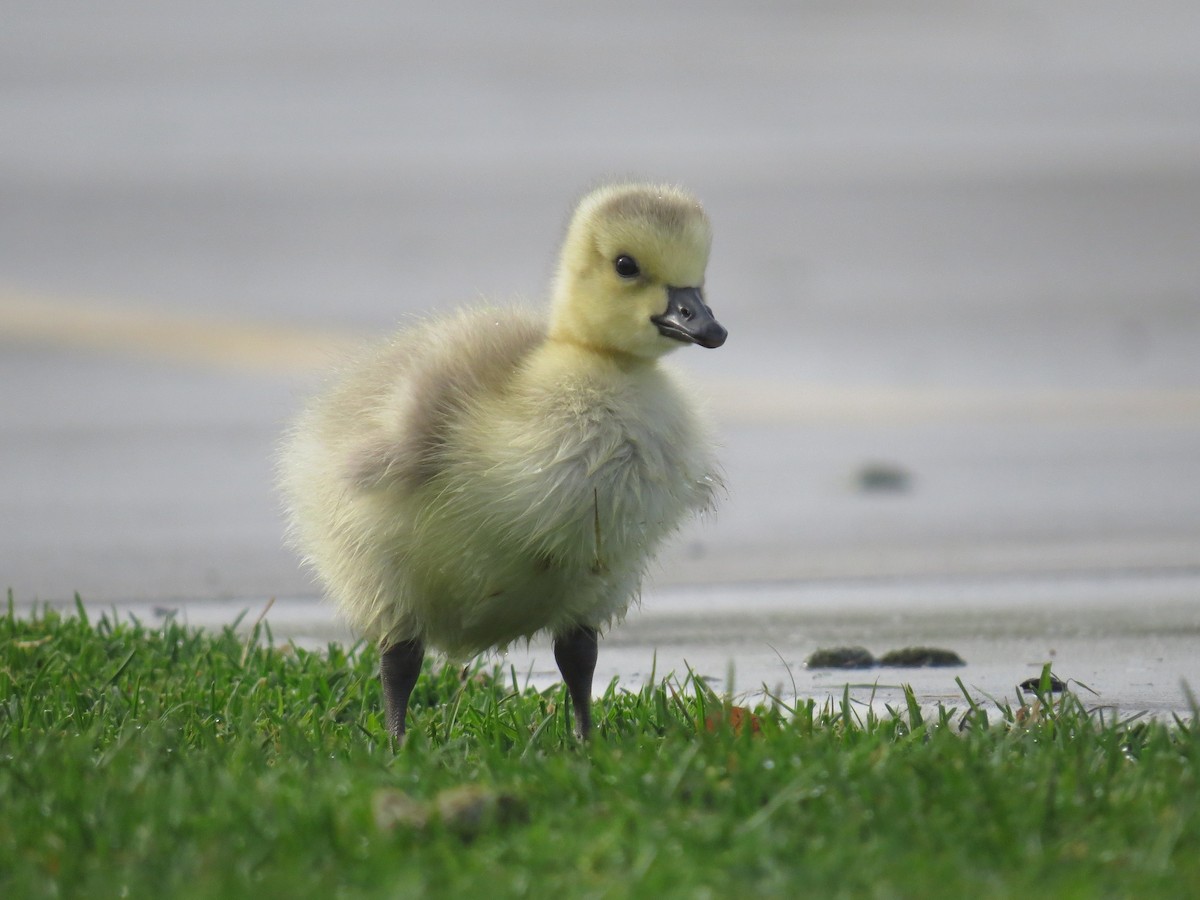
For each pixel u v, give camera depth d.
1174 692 8.98
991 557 13.52
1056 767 6.83
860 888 5.68
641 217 8.71
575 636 8.66
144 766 6.85
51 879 5.87
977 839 6.07
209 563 13.58
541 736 7.91
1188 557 13.30
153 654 9.80
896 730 7.73
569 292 8.97
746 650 10.50
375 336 10.59
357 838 6.19
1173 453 17.28
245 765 7.06
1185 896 5.62
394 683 8.59
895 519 15.00
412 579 8.47
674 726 7.67
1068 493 15.83
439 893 5.63
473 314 9.39
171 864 5.92
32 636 10.16
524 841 6.04
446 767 7.14
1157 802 6.48
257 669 9.47
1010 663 9.86
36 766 6.93
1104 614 11.27
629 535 8.34
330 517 8.70
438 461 8.25
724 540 14.45
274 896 5.55
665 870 5.74
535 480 8.11
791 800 6.36
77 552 13.94
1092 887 5.64
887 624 11.18
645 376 8.68
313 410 9.24
